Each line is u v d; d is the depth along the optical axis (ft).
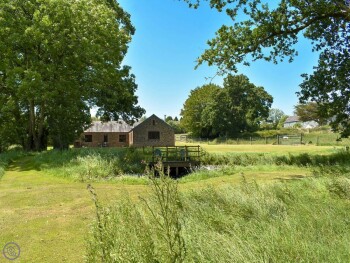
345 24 63.05
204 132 288.51
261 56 59.11
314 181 32.22
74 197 38.40
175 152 99.76
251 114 266.98
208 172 64.64
